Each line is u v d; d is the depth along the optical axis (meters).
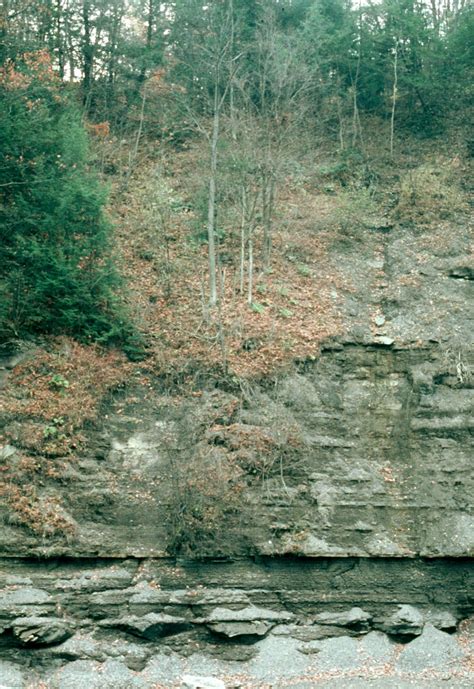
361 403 17.61
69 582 13.37
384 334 18.98
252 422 16.23
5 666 12.23
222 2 26.45
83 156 18.98
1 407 15.41
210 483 14.72
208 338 18.05
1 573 13.37
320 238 22.77
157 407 16.66
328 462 16.03
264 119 22.19
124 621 12.96
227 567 14.13
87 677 12.16
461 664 13.11
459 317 19.44
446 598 14.30
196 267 20.92
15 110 18.12
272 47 21.83
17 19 22.38
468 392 17.47
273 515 14.78
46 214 17.58
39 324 17.45
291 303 19.75
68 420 15.64
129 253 20.94
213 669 12.73
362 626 13.68
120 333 17.75
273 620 13.46
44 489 14.55
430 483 15.85
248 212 21.25
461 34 28.72
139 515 14.65
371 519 15.12
